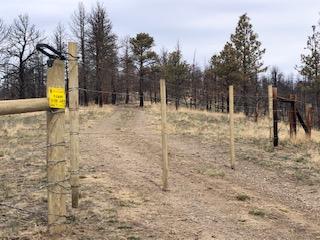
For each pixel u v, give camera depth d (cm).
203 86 5788
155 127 2592
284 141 1758
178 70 5100
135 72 5850
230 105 1254
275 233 695
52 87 569
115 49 5741
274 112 1659
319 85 3722
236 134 2031
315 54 3797
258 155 1456
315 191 999
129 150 1546
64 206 609
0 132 2183
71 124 740
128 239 615
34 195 823
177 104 4903
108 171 1119
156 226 687
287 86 6850
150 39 5700
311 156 1431
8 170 1086
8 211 721
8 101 521
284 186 1048
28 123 2850
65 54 723
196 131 2172
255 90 4881
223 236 664
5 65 5575
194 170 1196
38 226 639
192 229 686
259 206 852
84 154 1420
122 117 3678
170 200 859
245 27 4550
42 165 1156
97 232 634
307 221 771
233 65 4494
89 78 5625
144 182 1011
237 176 1145
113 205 784
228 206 841
